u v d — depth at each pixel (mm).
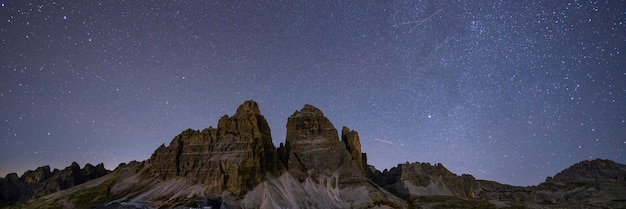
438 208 169875
